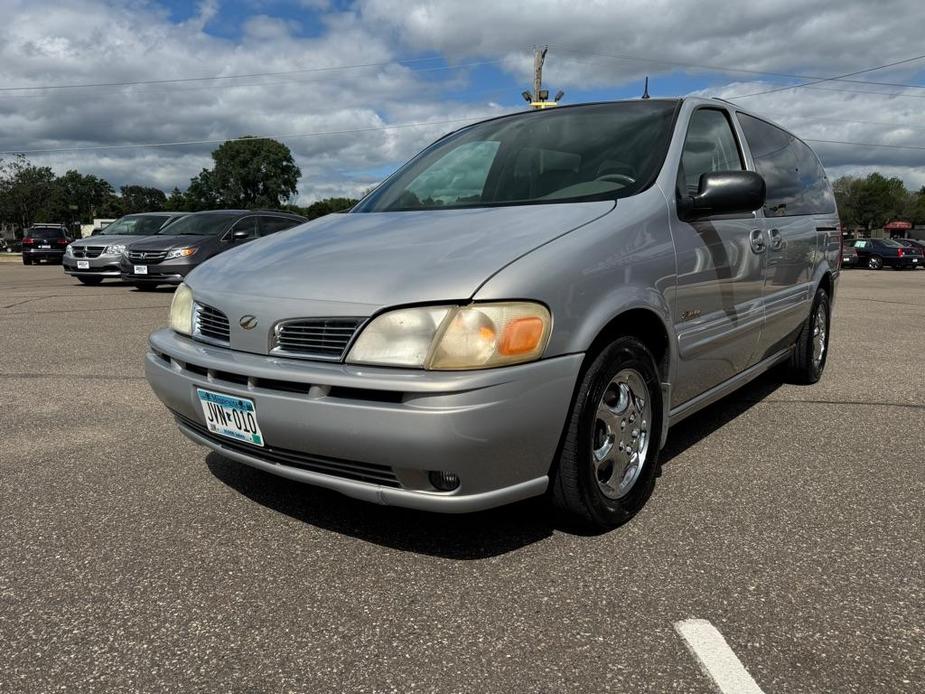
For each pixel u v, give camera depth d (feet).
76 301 36.73
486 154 11.57
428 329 7.11
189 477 10.71
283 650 6.40
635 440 9.10
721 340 10.87
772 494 9.94
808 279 15.23
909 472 10.84
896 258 98.27
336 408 7.17
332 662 6.23
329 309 7.56
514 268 7.40
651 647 6.38
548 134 11.41
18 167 237.04
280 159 288.92
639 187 9.62
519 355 7.19
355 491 7.55
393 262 7.89
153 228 49.06
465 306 7.14
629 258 8.55
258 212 44.04
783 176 14.39
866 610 6.97
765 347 13.19
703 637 6.52
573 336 7.65
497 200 10.31
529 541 8.46
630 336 8.64
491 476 7.25
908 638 6.51
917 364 19.77
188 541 8.56
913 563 7.92
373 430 7.02
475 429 6.91
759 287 12.19
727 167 11.91
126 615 6.99
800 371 16.47
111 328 26.61
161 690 5.89
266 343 7.94
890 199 294.46
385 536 8.63
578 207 9.02
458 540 8.50
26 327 26.86
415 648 6.41
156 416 14.25
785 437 12.67
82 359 20.47
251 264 9.08
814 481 10.44
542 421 7.41
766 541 8.46
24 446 12.32
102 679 6.03
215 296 8.71
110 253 46.32
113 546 8.46
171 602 7.22
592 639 6.51
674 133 10.55
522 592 7.33
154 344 9.55
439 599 7.21
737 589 7.36
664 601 7.14
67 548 8.42
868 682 5.91
